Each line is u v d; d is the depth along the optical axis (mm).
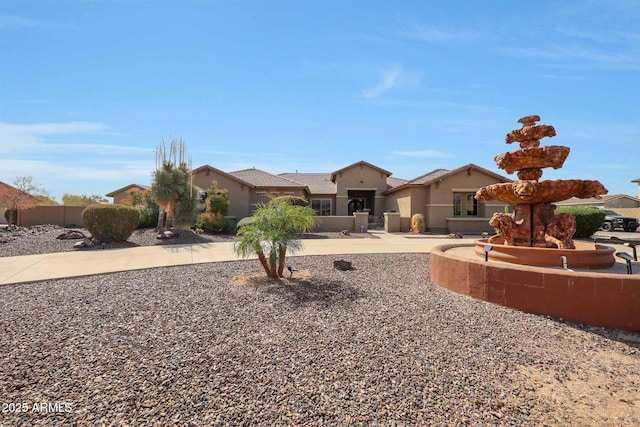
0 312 5379
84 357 3912
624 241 16047
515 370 3881
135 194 21609
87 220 13500
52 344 4227
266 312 5547
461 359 4078
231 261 10234
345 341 4473
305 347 4270
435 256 7652
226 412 2977
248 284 7344
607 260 7070
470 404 3197
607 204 38188
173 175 17531
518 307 5848
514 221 8461
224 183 24312
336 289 7000
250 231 7594
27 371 3578
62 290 6723
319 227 22578
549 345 4559
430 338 4637
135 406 3029
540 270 5691
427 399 3250
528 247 7336
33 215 24531
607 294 5191
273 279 7801
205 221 18609
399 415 2994
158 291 6707
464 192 22609
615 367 4027
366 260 10773
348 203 31984
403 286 7352
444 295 6668
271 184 25984
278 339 4500
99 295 6379
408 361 3973
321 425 2840
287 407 3066
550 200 7910
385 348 4293
